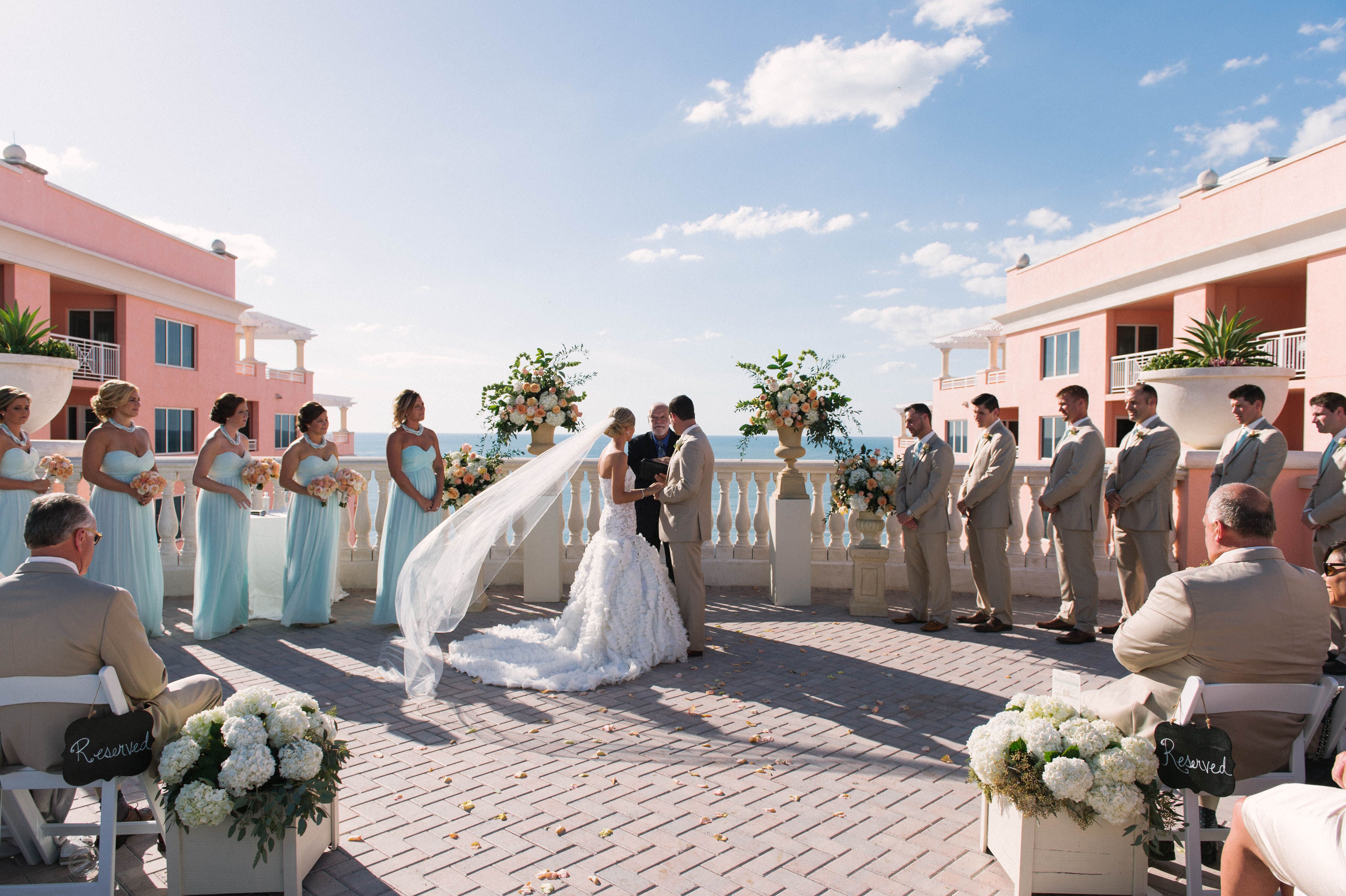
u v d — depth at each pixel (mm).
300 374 38312
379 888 2867
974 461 6965
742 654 6016
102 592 2699
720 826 3336
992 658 5906
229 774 2629
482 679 5309
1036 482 8242
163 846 3104
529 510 6141
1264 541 2840
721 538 8484
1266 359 8375
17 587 2662
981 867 3037
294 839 2768
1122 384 23078
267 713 2820
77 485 7590
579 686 5105
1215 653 2729
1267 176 17797
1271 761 2736
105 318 23734
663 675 5473
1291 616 2719
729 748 4180
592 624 5602
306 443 6555
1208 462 7430
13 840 3059
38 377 7297
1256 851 2375
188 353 27141
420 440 6652
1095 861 2781
